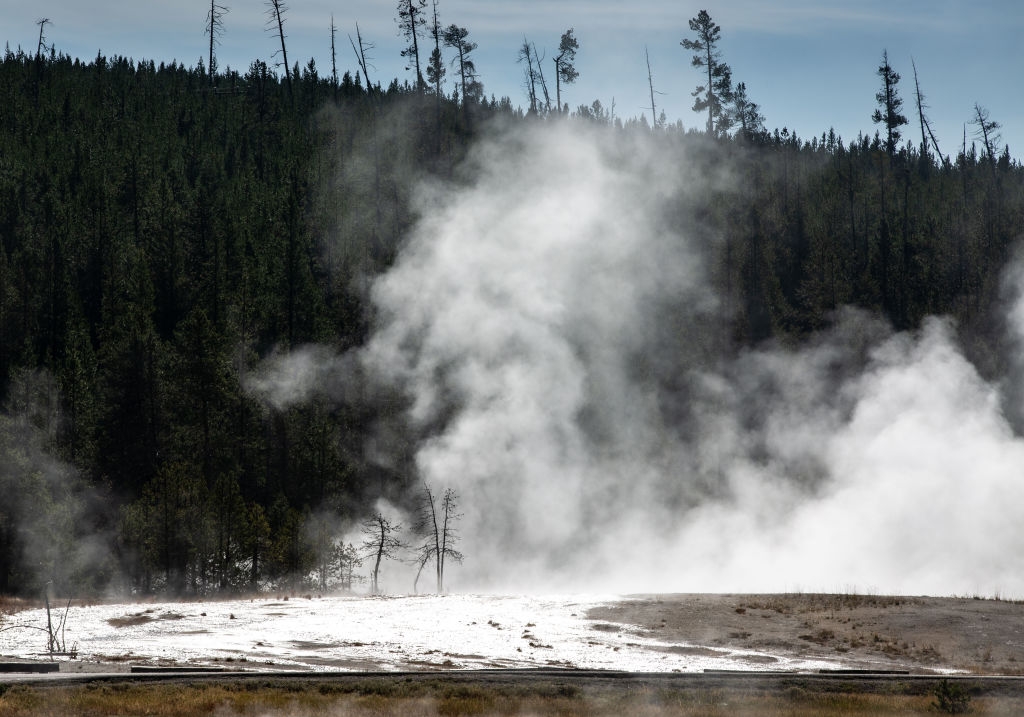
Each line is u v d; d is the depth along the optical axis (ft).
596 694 100.17
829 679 108.99
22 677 97.40
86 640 135.95
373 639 142.00
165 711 84.89
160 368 291.58
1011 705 101.40
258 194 414.21
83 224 379.76
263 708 87.81
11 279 337.52
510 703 94.27
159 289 350.64
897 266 402.11
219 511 234.58
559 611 169.89
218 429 288.92
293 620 159.12
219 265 361.10
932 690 106.83
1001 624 154.71
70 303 341.21
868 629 152.87
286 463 295.07
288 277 352.90
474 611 169.78
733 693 101.65
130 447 274.98
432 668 118.52
